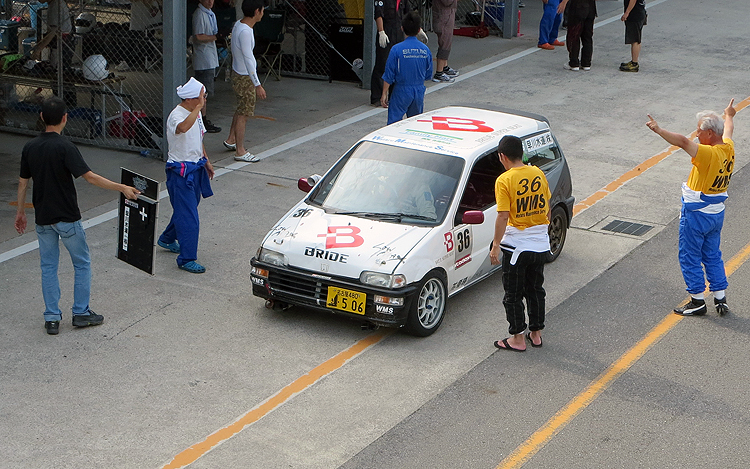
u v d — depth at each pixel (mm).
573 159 12523
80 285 7328
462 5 21984
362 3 16219
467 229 7824
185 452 5738
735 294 8406
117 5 13445
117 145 12617
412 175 7938
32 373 6691
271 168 11883
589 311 8023
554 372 6922
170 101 11852
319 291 7305
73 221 7113
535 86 16297
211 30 13203
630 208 10750
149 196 7562
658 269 9008
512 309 7125
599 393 6602
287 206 10523
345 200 7938
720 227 7781
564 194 9055
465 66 17750
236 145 12102
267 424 6094
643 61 18281
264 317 7773
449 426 6121
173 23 11523
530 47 19625
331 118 14336
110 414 6164
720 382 6785
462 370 6930
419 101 11734
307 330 7551
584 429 6105
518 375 6859
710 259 7867
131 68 13516
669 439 6000
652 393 6609
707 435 6059
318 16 16562
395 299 7023
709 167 7512
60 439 5844
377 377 6773
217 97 15617
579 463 5703
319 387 6609
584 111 14797
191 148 8469
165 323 7598
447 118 9086
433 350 7258
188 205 8461
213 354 7074
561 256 9312
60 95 12852
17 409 6184
